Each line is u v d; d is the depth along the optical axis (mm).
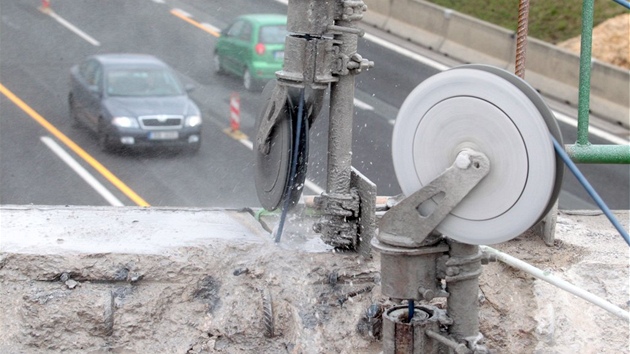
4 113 29812
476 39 33594
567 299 8508
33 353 8008
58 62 35281
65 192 23406
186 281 8430
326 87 8469
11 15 40500
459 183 6387
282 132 8836
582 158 7609
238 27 31344
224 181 23719
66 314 8109
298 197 9109
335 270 8539
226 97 30328
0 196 23000
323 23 8289
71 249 8453
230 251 8719
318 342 8141
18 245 8523
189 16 39281
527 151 6199
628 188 24734
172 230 9141
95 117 26109
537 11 35281
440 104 6469
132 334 8180
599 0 34156
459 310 6859
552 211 9148
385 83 31641
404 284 6746
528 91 6270
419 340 6840
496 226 6414
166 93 26297
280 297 8383
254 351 8180
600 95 29766
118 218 9477
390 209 6738
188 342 8195
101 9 41094
